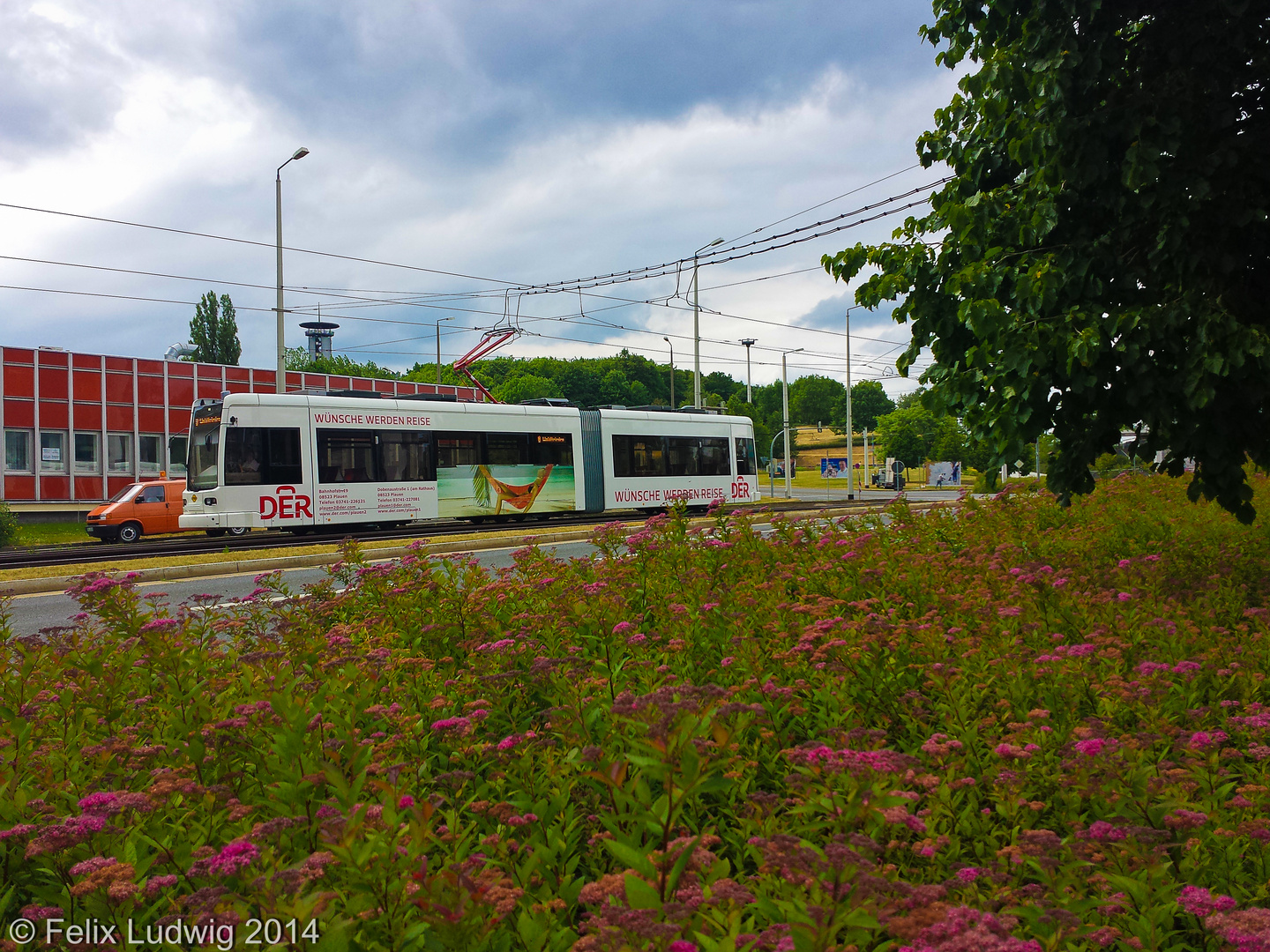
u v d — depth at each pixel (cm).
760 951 188
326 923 192
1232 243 618
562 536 1947
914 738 360
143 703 385
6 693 390
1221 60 612
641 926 171
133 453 4028
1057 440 694
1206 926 223
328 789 282
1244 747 347
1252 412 610
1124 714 363
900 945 183
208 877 234
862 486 8269
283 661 427
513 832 272
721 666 440
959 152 790
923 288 763
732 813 294
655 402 13875
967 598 528
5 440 3628
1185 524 858
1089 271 645
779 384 17012
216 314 7569
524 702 422
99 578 451
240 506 1941
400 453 2192
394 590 583
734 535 798
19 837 245
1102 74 627
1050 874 238
